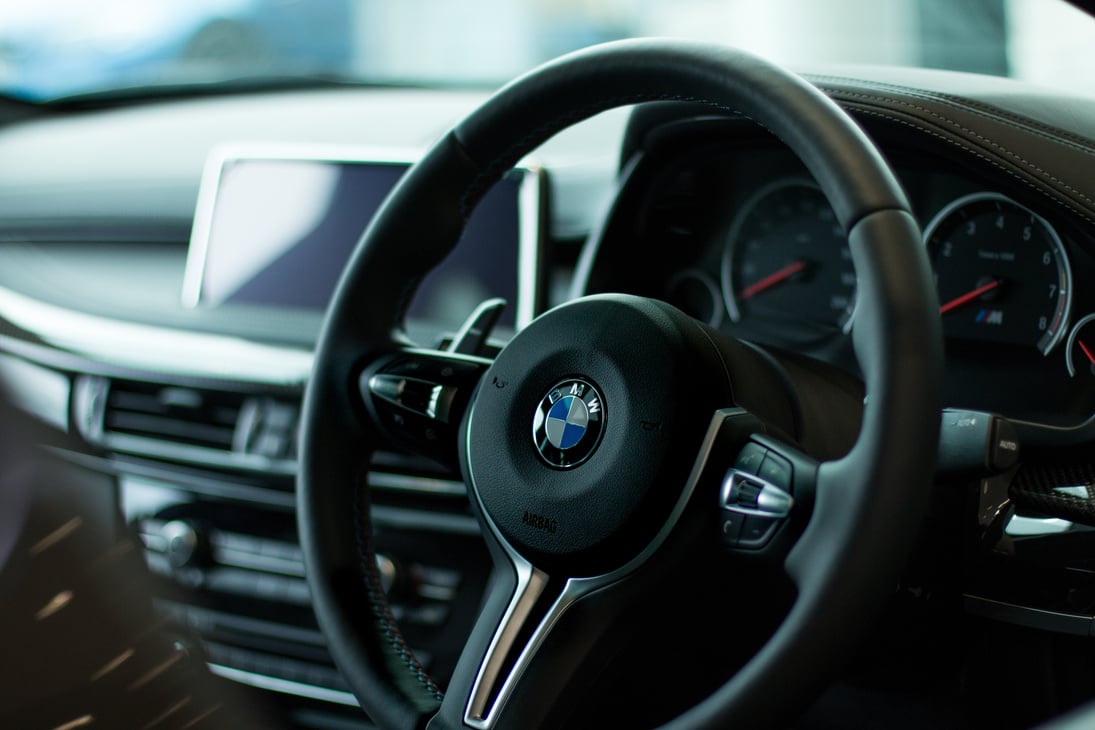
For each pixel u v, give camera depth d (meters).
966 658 1.08
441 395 0.86
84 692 0.91
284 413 1.48
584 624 0.74
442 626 1.41
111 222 1.75
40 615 0.92
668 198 1.30
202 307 1.58
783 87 0.72
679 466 0.72
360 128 1.86
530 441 0.78
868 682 1.11
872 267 0.67
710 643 0.84
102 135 2.01
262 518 1.49
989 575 1.00
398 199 0.92
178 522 1.50
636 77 0.80
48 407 1.61
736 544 0.71
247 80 2.13
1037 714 1.07
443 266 1.48
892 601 1.00
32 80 2.19
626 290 1.34
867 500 0.64
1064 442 0.99
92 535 0.96
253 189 1.61
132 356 1.54
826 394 0.92
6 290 1.67
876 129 1.07
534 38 2.00
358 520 0.93
